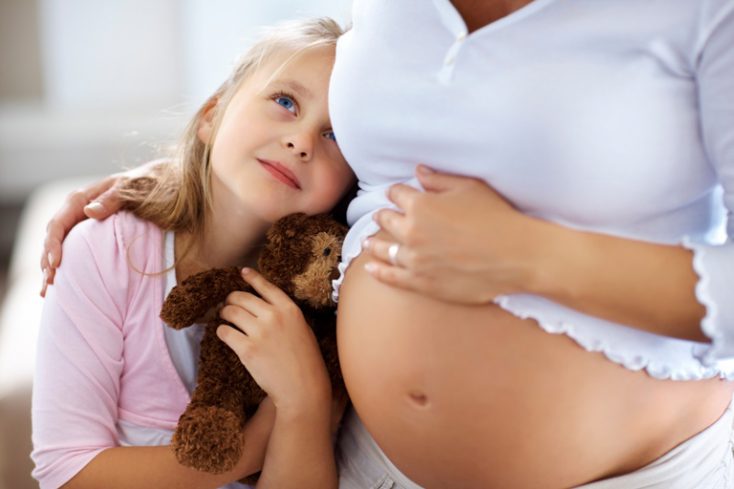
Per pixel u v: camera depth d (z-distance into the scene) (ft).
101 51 10.11
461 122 2.56
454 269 2.50
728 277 2.33
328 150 3.25
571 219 2.56
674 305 2.40
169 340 3.35
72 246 3.32
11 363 4.88
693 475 2.84
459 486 2.92
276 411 3.20
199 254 3.48
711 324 2.34
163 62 10.31
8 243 10.17
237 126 3.22
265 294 3.12
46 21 9.82
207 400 3.08
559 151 2.45
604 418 2.66
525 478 2.77
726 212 2.69
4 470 4.26
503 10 2.60
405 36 2.65
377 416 2.93
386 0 2.70
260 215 3.26
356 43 2.83
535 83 2.44
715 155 2.39
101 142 10.19
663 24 2.34
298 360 3.07
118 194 3.50
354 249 2.96
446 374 2.68
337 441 3.58
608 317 2.47
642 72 2.39
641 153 2.43
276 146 3.18
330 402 3.18
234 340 3.04
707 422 2.90
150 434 3.42
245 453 3.18
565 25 2.43
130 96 10.36
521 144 2.48
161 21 10.14
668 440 2.80
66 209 3.56
